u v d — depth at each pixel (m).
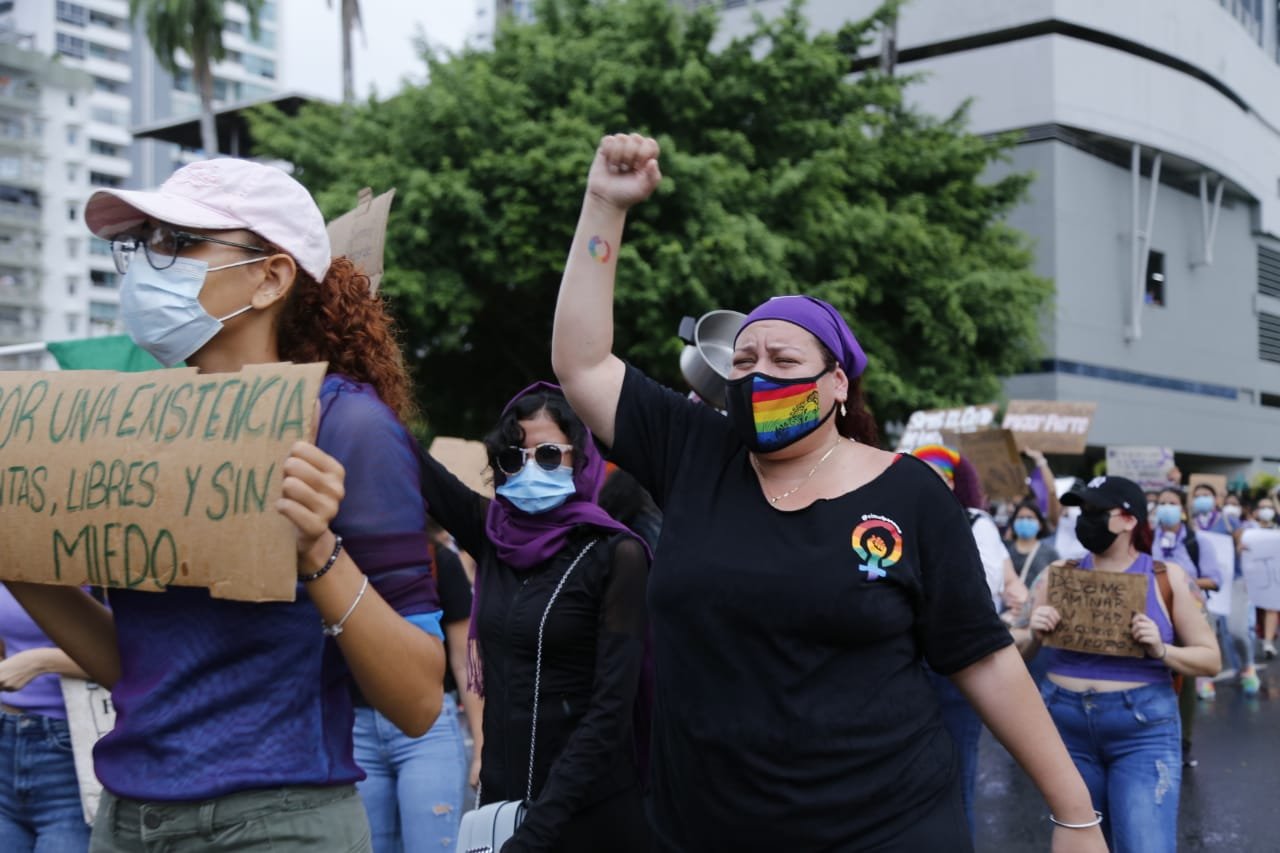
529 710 3.24
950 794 2.34
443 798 3.84
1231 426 44.56
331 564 1.83
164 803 1.91
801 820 2.24
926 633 2.39
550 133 15.53
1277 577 11.80
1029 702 2.39
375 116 17.73
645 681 3.25
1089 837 2.38
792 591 2.27
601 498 4.52
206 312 2.01
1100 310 36.72
